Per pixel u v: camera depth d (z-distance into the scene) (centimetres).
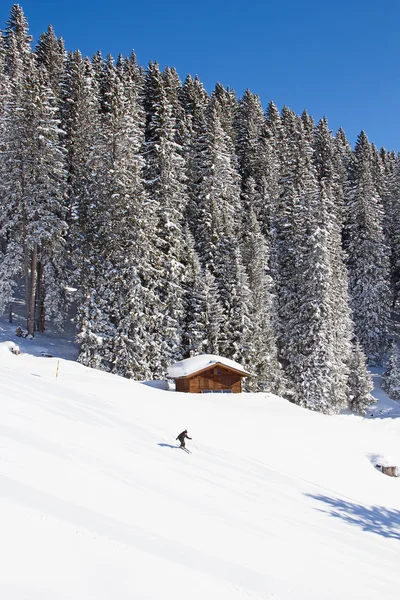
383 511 1689
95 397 2266
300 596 771
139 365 3631
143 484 1173
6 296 3975
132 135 4216
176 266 4031
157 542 817
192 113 7012
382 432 2638
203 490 1297
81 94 5125
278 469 1855
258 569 836
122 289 3781
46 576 609
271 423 2472
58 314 4272
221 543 915
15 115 3638
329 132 9031
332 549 1117
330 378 4281
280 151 7038
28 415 1518
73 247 4250
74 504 884
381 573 1036
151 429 1930
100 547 725
